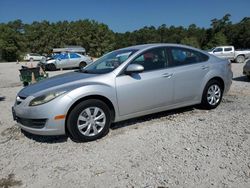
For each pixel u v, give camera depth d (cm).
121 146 447
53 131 444
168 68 551
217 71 619
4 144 480
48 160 411
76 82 476
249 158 390
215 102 631
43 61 2367
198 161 387
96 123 471
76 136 457
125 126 536
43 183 350
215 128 511
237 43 8462
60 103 441
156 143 453
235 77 1284
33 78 1172
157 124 542
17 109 476
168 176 352
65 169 382
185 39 9725
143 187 331
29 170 384
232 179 339
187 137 473
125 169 374
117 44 10388
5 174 376
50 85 479
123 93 493
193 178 345
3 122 616
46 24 8162
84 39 8344
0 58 6331
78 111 452
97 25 8694
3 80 1555
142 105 519
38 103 445
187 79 571
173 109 607
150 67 534
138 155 413
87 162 398
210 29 9338
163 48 560
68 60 2333
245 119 555
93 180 351
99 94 468
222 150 418
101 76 490
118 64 514
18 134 525
